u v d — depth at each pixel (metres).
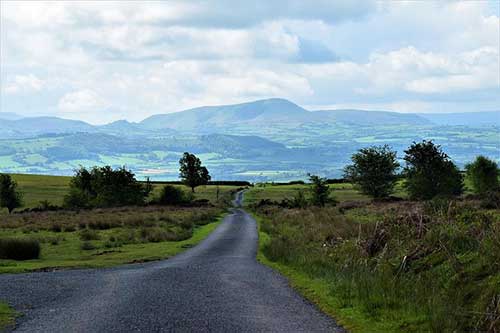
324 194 82.19
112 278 20.64
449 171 67.69
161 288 17.83
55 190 150.62
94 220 53.81
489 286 12.01
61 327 12.37
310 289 16.84
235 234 47.59
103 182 90.38
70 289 18.05
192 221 61.28
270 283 18.59
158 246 36.47
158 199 102.12
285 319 12.81
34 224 52.59
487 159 66.19
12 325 12.63
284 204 99.56
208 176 157.75
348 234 28.11
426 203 22.12
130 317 13.31
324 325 12.12
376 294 13.84
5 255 29.11
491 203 26.53
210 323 12.52
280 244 29.17
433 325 10.84
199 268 23.64
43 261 28.16
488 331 10.34
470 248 15.69
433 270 15.13
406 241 18.66
